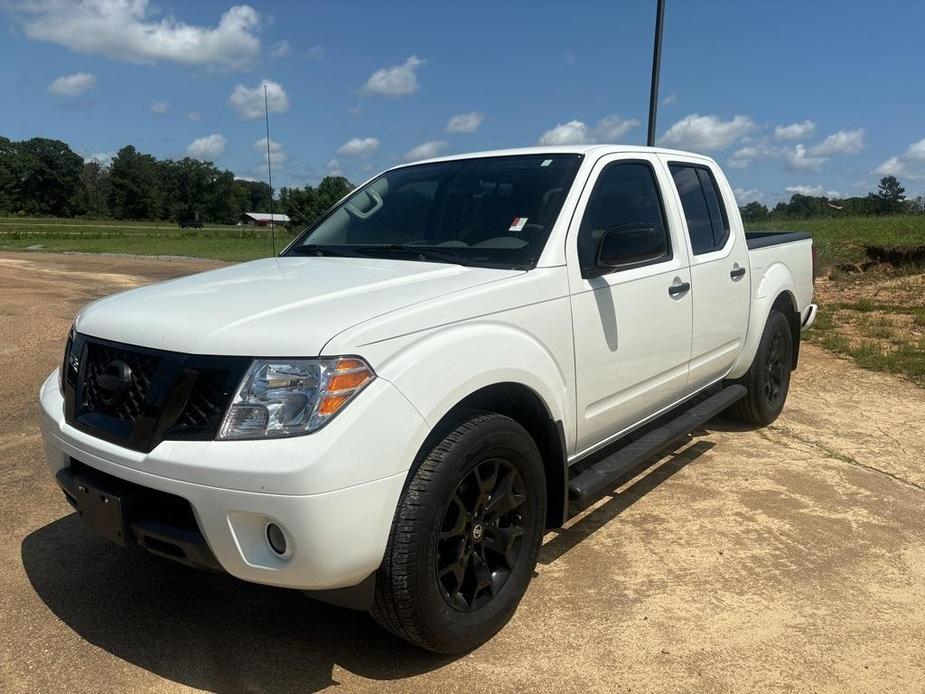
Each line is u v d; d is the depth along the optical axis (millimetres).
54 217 142750
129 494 2508
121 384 2523
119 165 144375
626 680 2639
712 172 4777
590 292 3312
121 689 2586
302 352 2314
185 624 2990
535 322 2996
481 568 2824
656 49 8031
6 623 2977
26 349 8039
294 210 37125
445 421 2658
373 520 2324
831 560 3523
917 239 15742
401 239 3676
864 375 7105
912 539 3746
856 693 2572
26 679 2629
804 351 8133
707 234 4531
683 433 4059
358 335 2375
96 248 34562
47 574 3373
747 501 4227
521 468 2924
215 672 2686
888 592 3234
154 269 20453
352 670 2703
